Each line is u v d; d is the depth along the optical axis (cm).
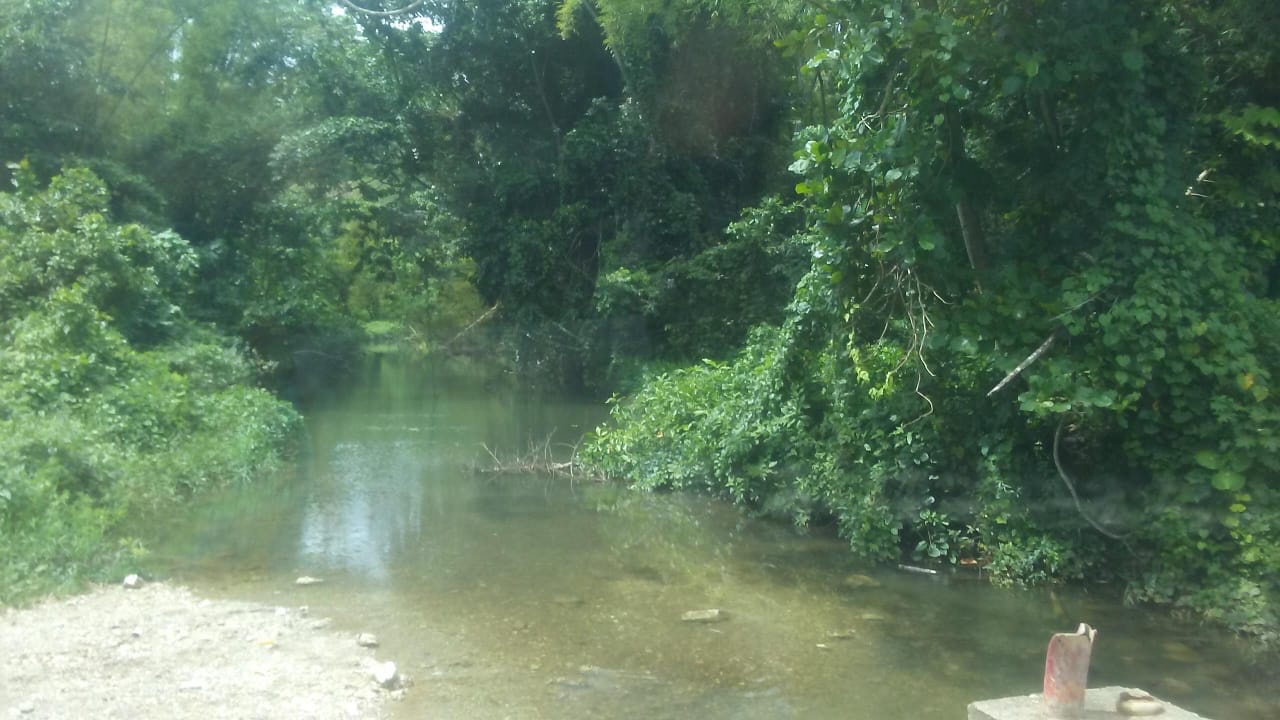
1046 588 794
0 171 1720
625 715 538
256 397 1426
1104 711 380
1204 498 721
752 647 653
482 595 757
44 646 604
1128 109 759
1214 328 711
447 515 1046
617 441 1259
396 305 3553
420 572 820
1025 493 820
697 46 2052
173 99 2058
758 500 1069
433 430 1675
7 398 1036
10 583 704
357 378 2602
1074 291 739
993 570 823
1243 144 839
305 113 2377
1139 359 716
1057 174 811
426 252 2723
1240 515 695
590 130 2203
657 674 601
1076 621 716
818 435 1026
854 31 782
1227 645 669
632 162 2155
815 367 1040
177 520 987
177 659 593
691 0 1886
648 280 2014
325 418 1816
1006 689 585
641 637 668
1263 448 693
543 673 598
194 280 1922
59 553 764
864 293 833
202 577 789
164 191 2011
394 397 2181
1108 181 758
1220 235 820
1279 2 836
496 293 2450
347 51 2492
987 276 809
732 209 2219
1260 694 584
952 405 873
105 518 882
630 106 2180
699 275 1936
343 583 781
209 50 2084
